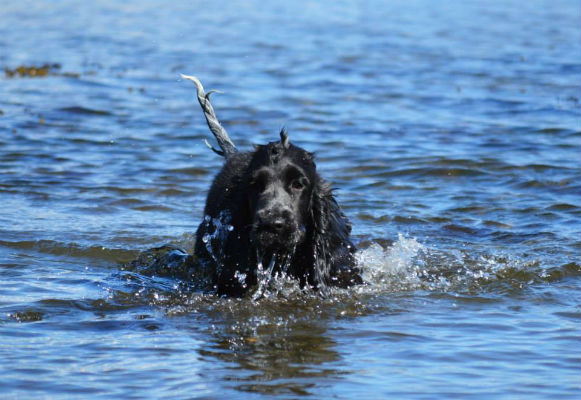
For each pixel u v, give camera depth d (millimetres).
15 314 9492
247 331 9148
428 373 7902
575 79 27797
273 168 9680
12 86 26156
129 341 8742
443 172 16984
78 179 16375
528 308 9969
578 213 14266
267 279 10484
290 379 7742
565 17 50031
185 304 10148
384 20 47781
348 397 7320
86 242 12648
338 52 34625
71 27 42656
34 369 7879
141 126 21312
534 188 15859
